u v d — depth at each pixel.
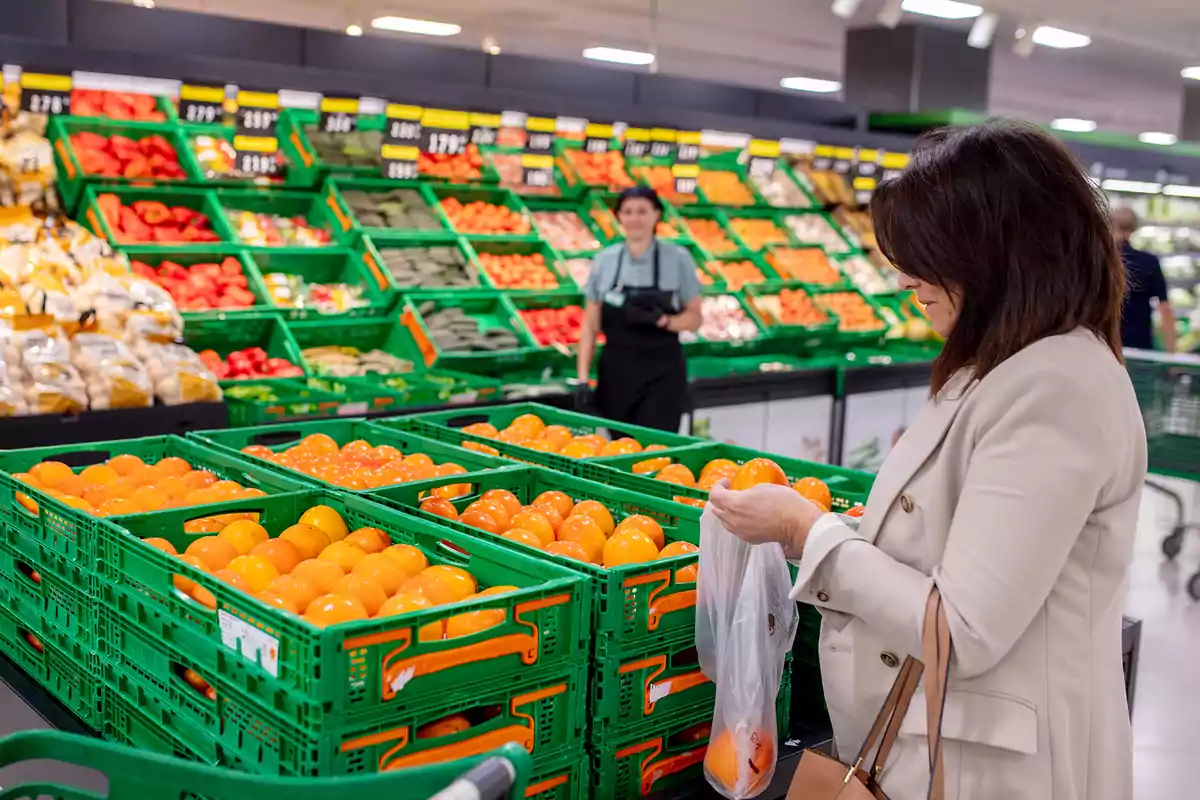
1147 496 7.29
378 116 5.69
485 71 6.22
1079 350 1.30
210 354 5.00
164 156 5.58
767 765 1.74
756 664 1.72
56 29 4.83
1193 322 11.42
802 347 7.26
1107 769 1.38
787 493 1.49
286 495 2.13
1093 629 1.36
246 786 1.24
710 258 7.09
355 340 5.56
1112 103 18.25
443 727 1.54
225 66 5.01
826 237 8.13
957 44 10.22
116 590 1.82
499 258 6.32
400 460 2.70
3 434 3.43
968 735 1.35
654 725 1.79
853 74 10.41
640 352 5.01
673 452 2.81
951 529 1.31
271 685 1.47
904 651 1.35
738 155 7.51
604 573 1.69
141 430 3.75
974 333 1.37
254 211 5.88
